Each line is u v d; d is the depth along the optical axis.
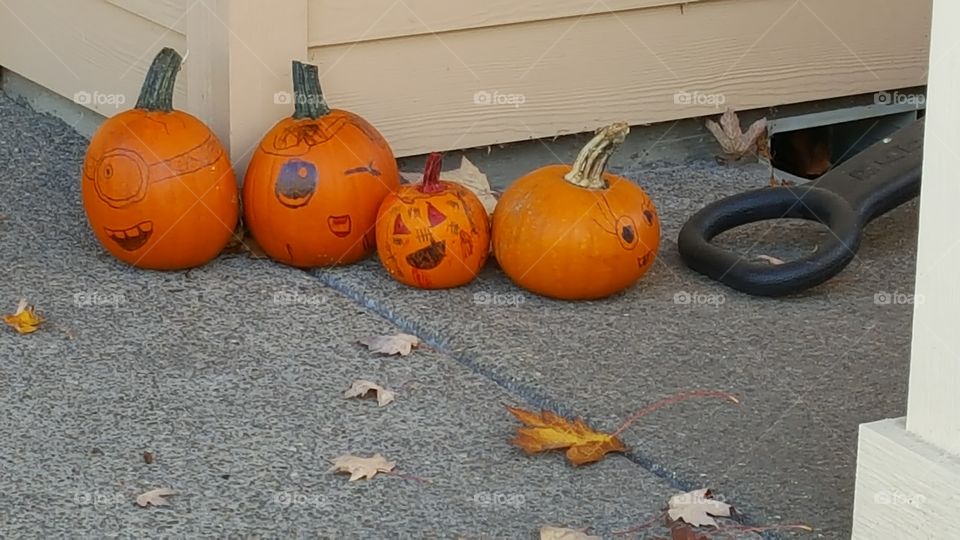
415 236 1.67
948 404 0.97
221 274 1.75
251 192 1.74
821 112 2.41
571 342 1.58
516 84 2.07
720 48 2.24
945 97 0.94
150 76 1.71
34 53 2.38
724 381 1.49
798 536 1.19
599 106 2.16
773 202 1.84
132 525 1.19
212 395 1.43
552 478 1.29
